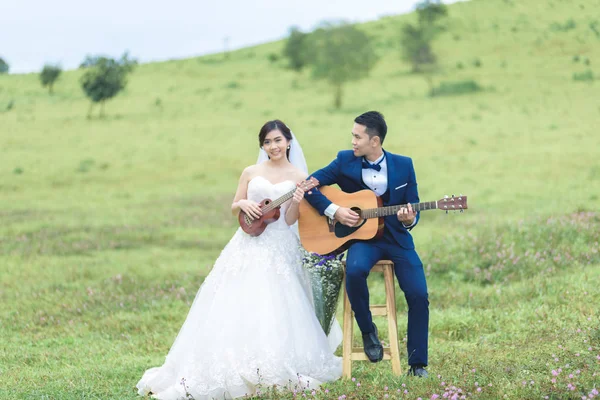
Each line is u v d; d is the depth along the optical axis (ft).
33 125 157.58
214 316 21.54
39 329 34.94
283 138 23.25
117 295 40.83
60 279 45.93
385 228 21.75
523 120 125.59
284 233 22.79
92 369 25.85
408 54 191.01
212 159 116.47
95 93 167.22
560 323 27.35
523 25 222.89
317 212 22.12
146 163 115.65
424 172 92.07
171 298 39.83
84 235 64.39
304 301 22.11
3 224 72.23
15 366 26.84
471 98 153.07
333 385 20.49
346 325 21.77
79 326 34.91
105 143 134.00
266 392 20.30
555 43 197.16
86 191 96.99
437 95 160.25
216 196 89.40
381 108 151.94
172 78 214.90
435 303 34.88
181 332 22.53
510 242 43.39
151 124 152.35
